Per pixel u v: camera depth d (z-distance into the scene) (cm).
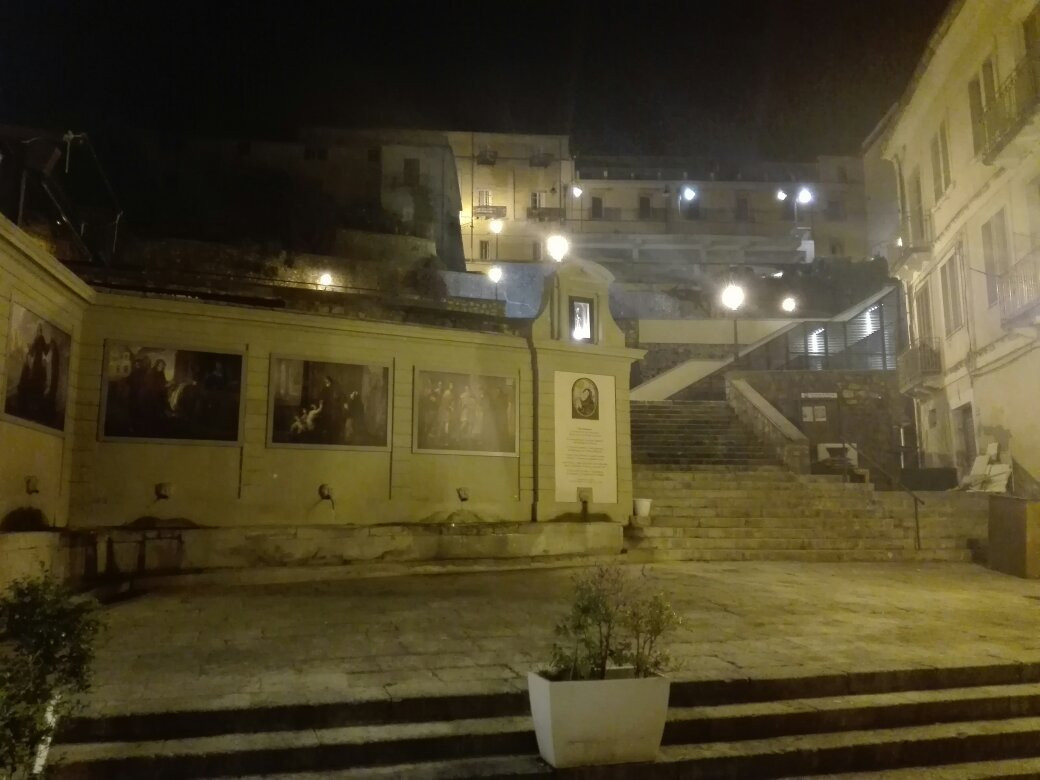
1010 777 610
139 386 1367
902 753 632
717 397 2945
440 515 1595
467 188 5384
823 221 5728
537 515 1683
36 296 1180
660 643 836
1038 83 1712
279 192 4356
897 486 2127
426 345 1628
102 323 1352
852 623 956
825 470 2144
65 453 1286
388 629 927
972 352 2141
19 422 1134
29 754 430
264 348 1474
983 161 1883
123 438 1346
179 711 596
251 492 1432
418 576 1422
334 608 1073
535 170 5481
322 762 571
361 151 4475
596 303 1834
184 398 1399
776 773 600
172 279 2158
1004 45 1908
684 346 3378
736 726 639
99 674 709
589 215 5622
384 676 707
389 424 1570
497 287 3603
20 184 1894
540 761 575
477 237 5319
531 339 1731
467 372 1664
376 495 1542
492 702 651
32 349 1174
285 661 764
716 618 985
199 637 880
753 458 2158
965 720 694
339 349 1541
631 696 567
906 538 1683
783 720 650
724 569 1477
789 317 3494
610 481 1775
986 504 1820
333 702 622
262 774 558
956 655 789
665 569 1476
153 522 1352
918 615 1012
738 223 5681
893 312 3102
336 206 4378
